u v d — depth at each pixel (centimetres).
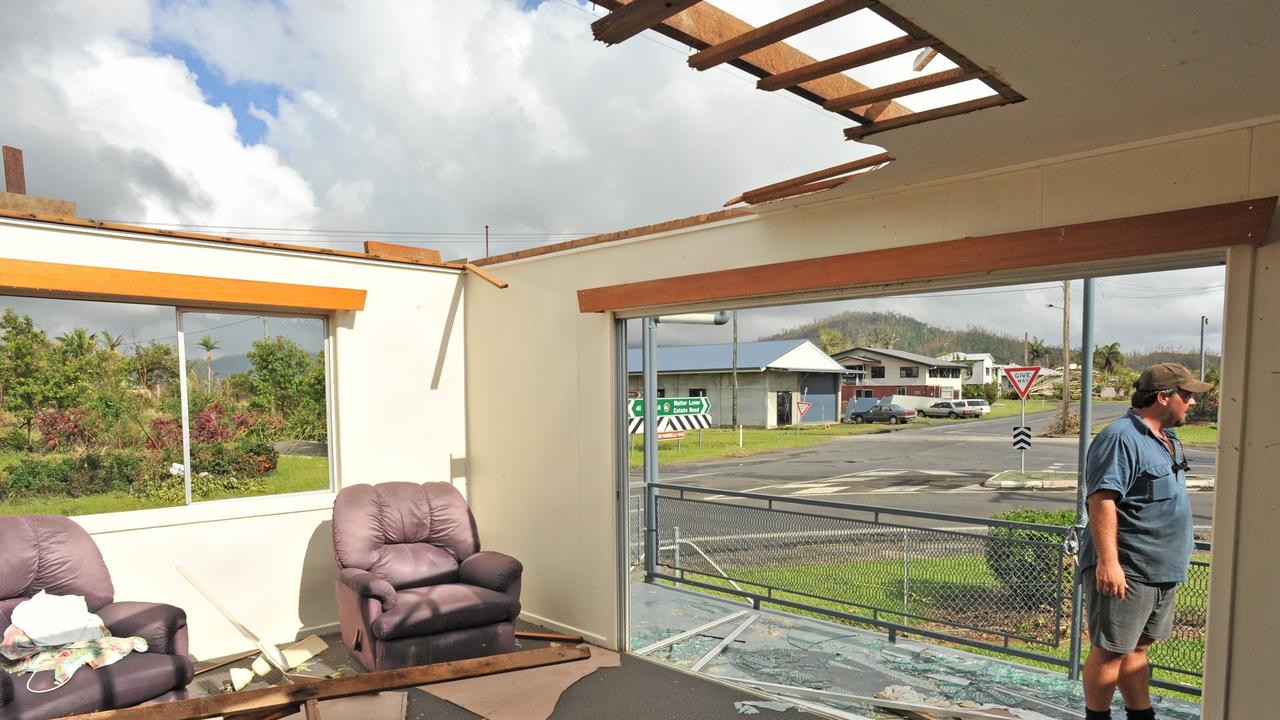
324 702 335
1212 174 221
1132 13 122
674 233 394
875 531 461
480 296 522
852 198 320
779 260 348
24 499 360
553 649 403
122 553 379
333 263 463
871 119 217
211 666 392
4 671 271
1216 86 172
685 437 2538
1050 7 120
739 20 162
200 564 405
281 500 441
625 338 432
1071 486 1292
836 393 3125
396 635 357
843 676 380
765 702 345
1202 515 915
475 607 383
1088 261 254
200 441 419
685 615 496
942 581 442
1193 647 418
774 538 504
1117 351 2147
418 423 507
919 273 292
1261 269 217
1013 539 401
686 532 559
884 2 119
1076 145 238
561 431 459
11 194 352
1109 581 256
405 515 437
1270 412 216
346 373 469
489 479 516
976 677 375
